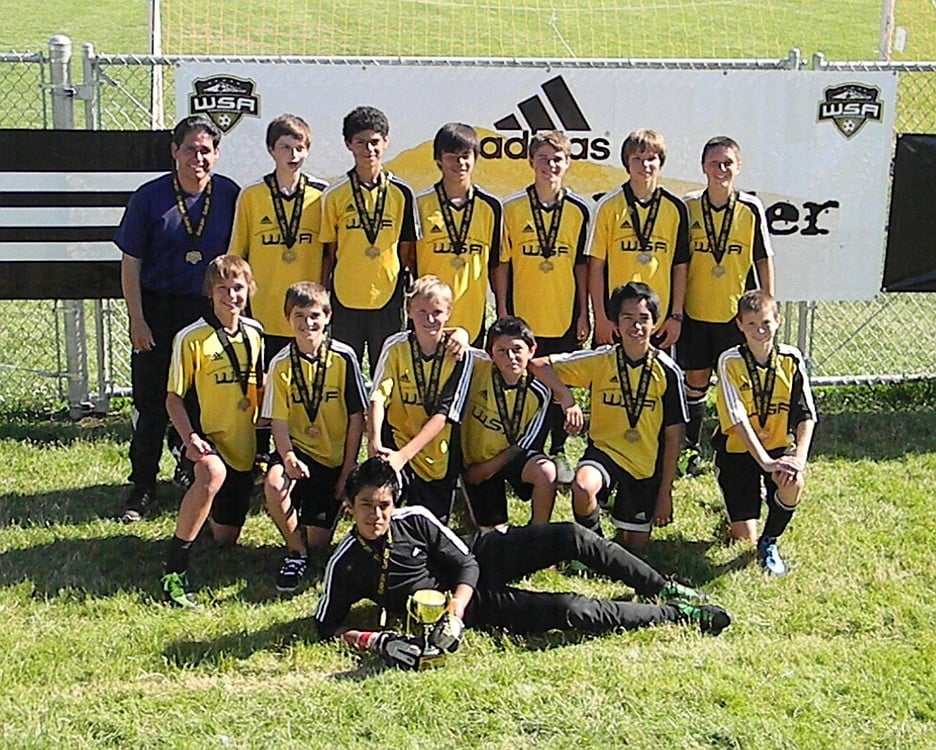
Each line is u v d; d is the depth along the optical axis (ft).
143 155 21.81
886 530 18.35
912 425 23.34
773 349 17.62
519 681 13.52
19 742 12.19
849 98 22.77
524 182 22.63
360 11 66.44
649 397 17.34
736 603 15.93
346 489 14.73
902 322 29.14
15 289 22.06
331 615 14.78
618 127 22.53
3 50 68.74
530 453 17.42
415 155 22.39
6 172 21.57
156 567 17.02
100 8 81.56
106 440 22.20
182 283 18.85
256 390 17.46
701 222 20.08
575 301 20.02
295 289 16.90
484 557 15.20
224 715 12.85
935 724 12.75
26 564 16.93
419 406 17.42
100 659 14.23
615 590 16.47
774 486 17.31
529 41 63.10
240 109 21.95
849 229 23.44
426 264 19.56
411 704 12.98
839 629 15.20
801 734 12.47
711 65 22.38
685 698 13.16
